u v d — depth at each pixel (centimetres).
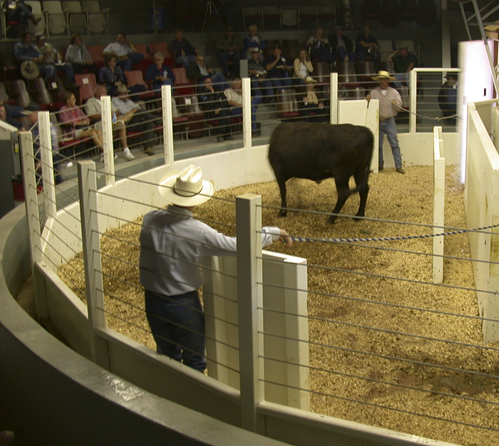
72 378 265
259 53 1165
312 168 676
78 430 271
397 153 934
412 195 807
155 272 304
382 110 920
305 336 286
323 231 666
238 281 247
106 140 689
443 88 1069
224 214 739
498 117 736
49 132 545
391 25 1488
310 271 565
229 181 890
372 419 340
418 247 612
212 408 284
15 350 311
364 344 427
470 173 630
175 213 299
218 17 1355
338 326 455
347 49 1300
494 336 422
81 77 969
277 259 276
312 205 765
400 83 1171
